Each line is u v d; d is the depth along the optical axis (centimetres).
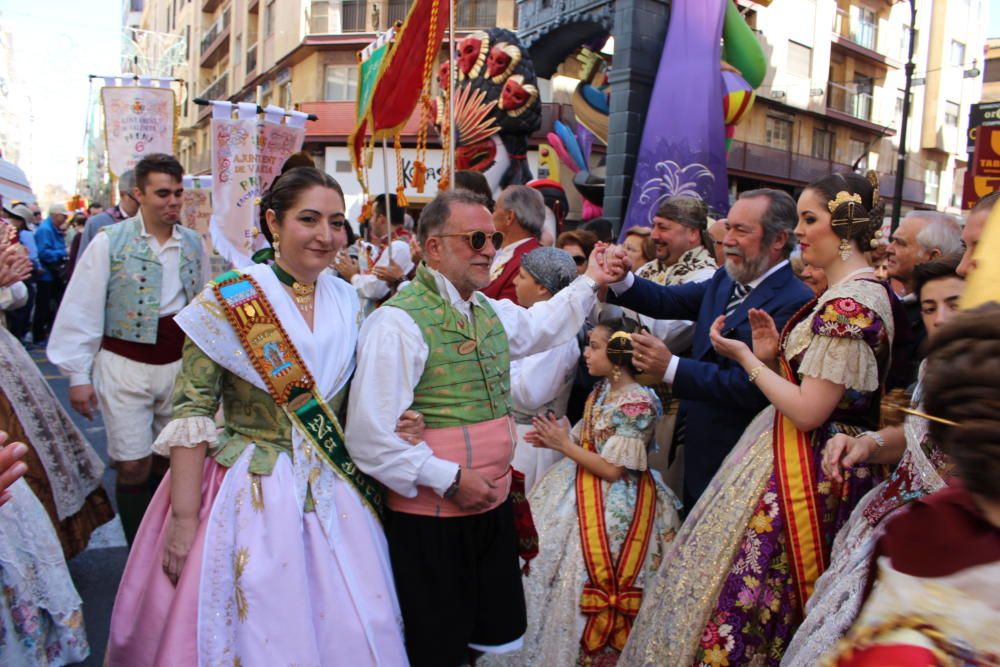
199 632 199
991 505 96
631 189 766
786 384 233
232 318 211
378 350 219
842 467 221
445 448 226
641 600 282
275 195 224
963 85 3212
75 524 358
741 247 280
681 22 728
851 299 225
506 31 761
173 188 370
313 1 2264
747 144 2314
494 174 757
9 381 329
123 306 362
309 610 203
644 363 273
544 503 308
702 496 258
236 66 3017
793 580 233
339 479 220
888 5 2831
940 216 314
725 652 233
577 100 1105
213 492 214
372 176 1834
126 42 3106
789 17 2430
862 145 2834
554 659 283
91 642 321
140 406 366
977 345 96
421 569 228
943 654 89
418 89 397
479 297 246
